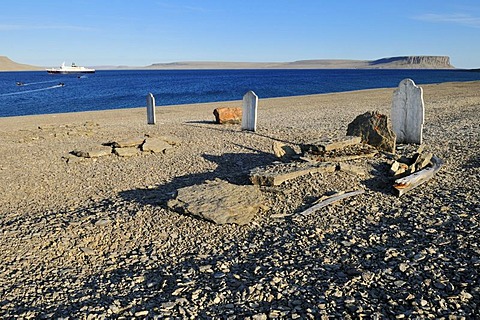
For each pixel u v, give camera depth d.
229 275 4.30
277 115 19.00
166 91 48.78
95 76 117.44
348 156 8.05
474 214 5.28
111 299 3.99
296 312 3.52
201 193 6.38
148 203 6.59
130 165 9.26
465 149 9.12
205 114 20.17
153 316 3.61
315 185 6.73
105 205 6.68
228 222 5.64
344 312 3.46
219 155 9.93
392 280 3.88
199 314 3.61
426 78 79.00
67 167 9.23
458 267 3.97
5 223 6.07
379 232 5.06
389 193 6.55
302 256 4.57
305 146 8.39
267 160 9.32
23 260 4.87
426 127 13.05
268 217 5.84
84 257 4.98
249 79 85.56
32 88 57.44
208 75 124.31
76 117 20.80
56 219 6.07
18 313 3.83
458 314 3.31
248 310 3.61
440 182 6.90
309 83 64.44
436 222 5.16
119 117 20.05
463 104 20.55
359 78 85.75
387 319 3.32
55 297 4.09
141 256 4.92
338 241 4.89
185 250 5.02
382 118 8.93
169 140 11.09
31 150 10.94
